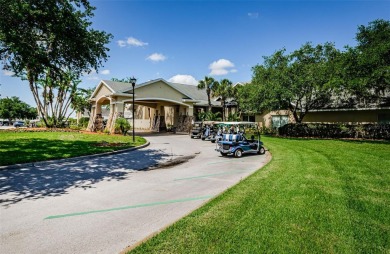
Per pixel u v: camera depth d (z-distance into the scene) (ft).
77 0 37.17
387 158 33.32
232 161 36.70
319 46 66.18
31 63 35.78
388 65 46.57
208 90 98.02
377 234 12.12
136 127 140.15
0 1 29.37
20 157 34.12
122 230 13.82
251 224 13.21
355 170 26.17
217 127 68.03
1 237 13.03
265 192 18.81
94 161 35.91
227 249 10.77
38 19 32.83
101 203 18.34
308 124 71.56
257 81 75.05
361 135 62.08
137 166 32.68
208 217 14.24
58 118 108.99
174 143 62.08
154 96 88.74
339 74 54.85
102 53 41.86
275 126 91.09
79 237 13.00
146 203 18.28
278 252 10.51
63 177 26.27
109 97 85.25
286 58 69.97
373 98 59.93
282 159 34.63
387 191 18.97
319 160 32.30
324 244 11.18
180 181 24.80
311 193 18.39
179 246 11.11
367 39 51.88
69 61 39.83
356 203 16.30
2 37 30.73
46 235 13.23
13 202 18.54
